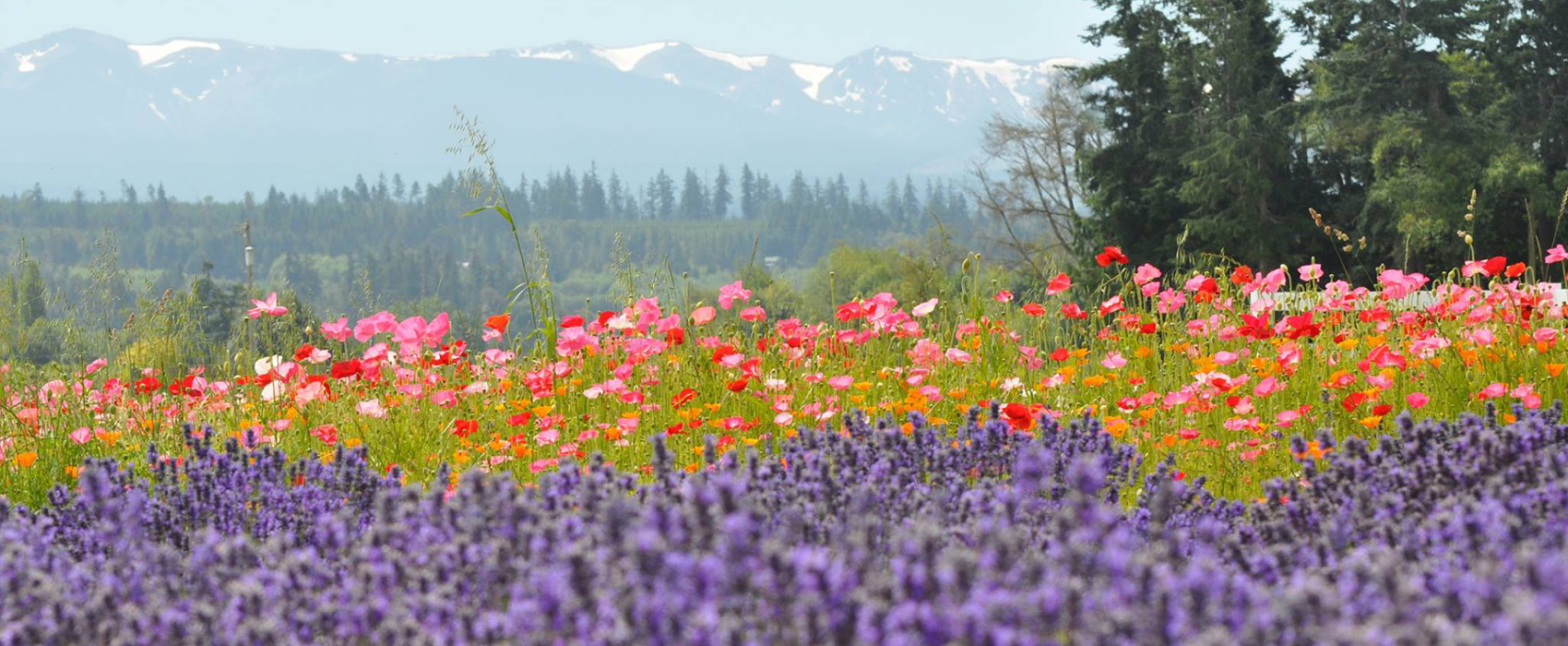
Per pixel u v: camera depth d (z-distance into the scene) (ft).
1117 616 6.51
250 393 22.39
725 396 21.97
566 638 7.02
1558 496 9.01
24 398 20.52
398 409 20.88
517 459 18.15
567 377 22.58
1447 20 122.62
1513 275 22.91
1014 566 7.79
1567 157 131.64
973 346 24.36
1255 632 6.32
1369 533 9.50
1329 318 24.16
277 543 9.78
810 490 10.71
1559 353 20.45
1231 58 138.92
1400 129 120.26
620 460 18.90
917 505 10.63
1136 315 25.36
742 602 7.22
